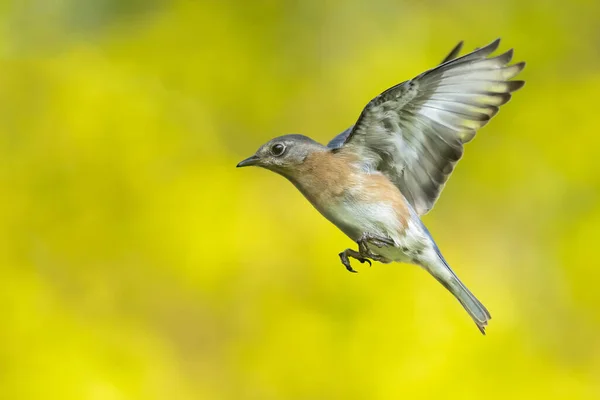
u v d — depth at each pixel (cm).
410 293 1281
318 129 1516
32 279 1338
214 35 1551
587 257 1414
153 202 1398
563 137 1509
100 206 1402
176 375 1295
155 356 1302
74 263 1362
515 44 1576
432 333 1264
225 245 1361
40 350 1275
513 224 1456
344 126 1512
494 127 1517
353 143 934
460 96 900
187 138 1471
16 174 1408
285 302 1317
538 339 1335
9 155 1423
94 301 1340
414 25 1583
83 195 1404
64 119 1447
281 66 1551
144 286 1351
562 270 1411
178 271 1355
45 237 1378
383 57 1545
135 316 1334
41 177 1412
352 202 919
